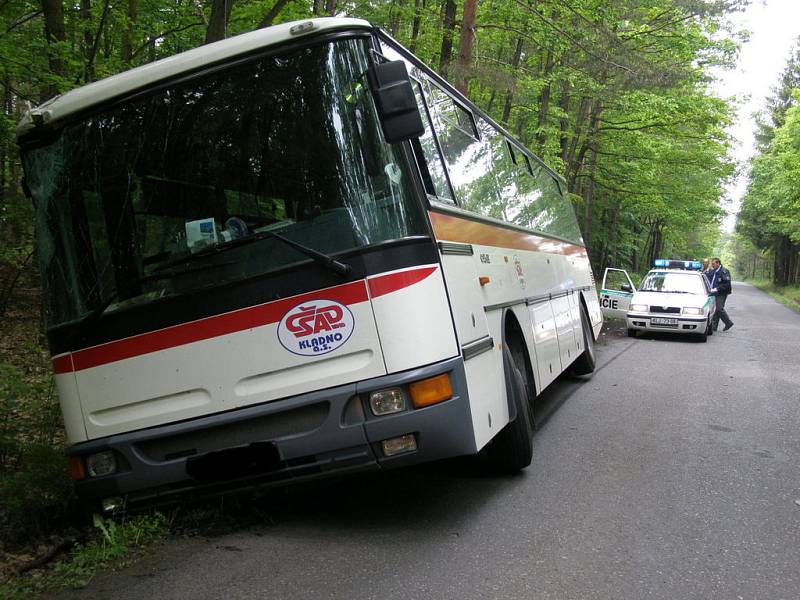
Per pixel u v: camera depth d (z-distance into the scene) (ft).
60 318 15.35
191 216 14.90
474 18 47.73
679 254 230.48
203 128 14.99
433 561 13.94
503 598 12.28
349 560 14.06
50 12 35.83
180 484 14.96
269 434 14.47
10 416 23.07
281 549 14.82
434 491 18.67
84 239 15.35
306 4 44.32
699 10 62.39
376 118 14.53
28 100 35.73
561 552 14.42
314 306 14.16
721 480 19.77
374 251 14.07
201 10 42.68
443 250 15.11
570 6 53.31
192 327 14.56
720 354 51.60
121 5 42.39
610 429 26.43
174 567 14.01
